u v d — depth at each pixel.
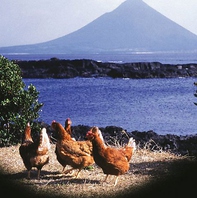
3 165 12.43
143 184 10.32
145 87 61.44
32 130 15.81
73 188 10.29
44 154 11.02
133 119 30.27
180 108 36.81
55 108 36.69
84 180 11.04
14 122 15.25
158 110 35.47
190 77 84.50
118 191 10.00
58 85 65.00
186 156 13.75
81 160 10.98
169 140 16.66
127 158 10.68
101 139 10.49
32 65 91.19
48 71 86.31
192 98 45.53
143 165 12.55
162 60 195.62
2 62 15.65
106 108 36.84
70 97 46.81
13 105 15.34
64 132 11.11
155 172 11.52
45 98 45.66
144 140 16.89
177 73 85.62
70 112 34.03
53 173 11.80
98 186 10.45
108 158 10.29
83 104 40.09
